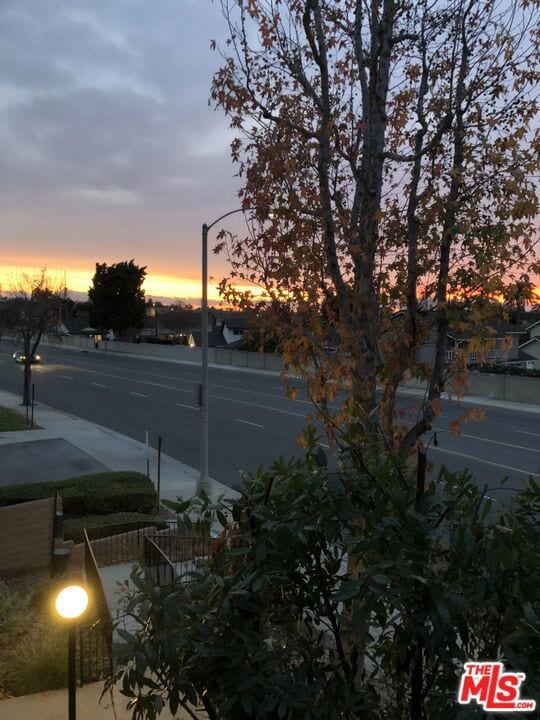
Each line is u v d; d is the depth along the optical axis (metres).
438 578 2.77
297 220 4.89
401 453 3.48
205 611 2.90
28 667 6.06
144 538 9.03
